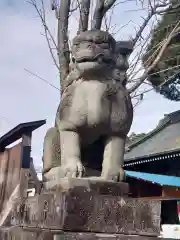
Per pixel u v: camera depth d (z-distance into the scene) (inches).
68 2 190.4
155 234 117.0
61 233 103.6
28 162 232.7
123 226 114.3
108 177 124.6
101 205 113.2
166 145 576.4
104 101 127.9
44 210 117.2
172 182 445.4
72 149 127.2
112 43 130.8
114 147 130.3
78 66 127.8
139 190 497.0
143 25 210.7
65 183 117.6
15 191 227.0
